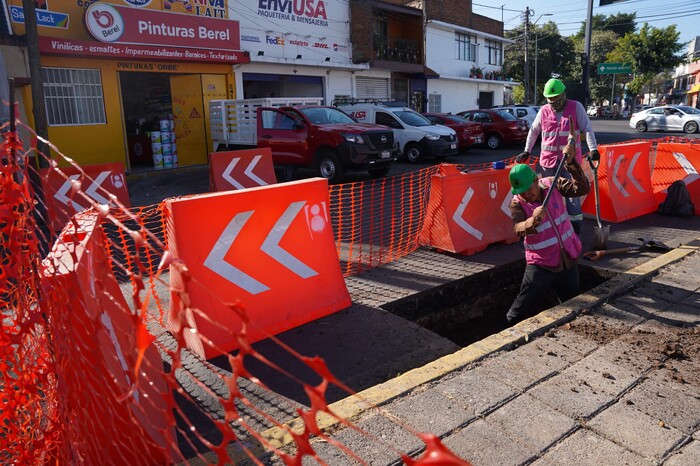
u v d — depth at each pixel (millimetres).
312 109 13055
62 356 2117
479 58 32531
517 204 4211
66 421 2123
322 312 4266
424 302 4957
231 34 16641
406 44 25703
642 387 3119
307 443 1291
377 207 9359
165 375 1468
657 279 4883
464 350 3561
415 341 3914
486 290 5602
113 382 2082
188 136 16703
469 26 30562
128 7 13984
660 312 4176
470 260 5875
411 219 7656
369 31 22312
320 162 12469
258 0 18141
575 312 4156
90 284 2314
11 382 2342
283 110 12984
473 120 21828
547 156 5895
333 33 21625
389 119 16703
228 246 3787
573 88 54594
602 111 58406
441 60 28812
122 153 14648
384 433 2721
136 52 14109
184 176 14766
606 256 5707
